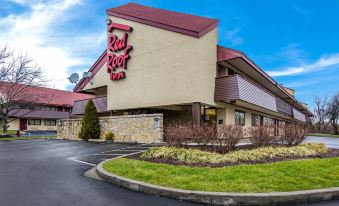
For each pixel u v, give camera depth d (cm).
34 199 555
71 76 2394
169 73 1678
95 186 659
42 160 1049
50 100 4322
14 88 3036
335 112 5856
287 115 3073
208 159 873
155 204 534
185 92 1590
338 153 1156
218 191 561
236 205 534
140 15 1931
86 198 566
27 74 3081
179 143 1075
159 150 986
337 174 692
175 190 573
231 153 943
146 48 1828
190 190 571
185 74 1597
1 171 835
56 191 614
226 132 1048
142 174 703
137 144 1576
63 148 1466
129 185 643
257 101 1912
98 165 842
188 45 1595
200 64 1556
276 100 2481
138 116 1725
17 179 727
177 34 1655
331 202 550
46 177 751
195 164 827
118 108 2005
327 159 901
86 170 845
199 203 545
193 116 1552
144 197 577
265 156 955
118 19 2033
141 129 1702
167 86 1683
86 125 1959
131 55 1930
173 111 2012
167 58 1697
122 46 1969
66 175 776
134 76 1900
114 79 2039
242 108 2108
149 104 1778
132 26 1930
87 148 1430
